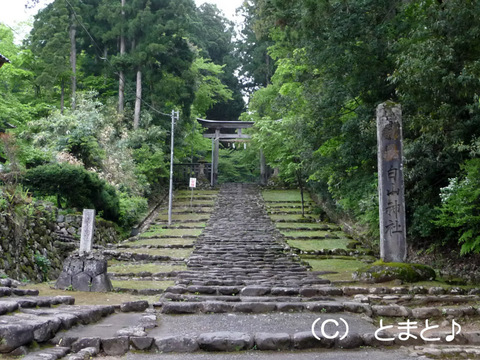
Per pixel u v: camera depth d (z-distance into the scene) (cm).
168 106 2808
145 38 2539
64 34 2197
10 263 871
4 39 2192
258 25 1872
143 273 1042
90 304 648
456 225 955
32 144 1817
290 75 1911
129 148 2317
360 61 1145
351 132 1241
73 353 417
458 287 793
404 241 898
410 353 446
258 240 1586
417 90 902
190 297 730
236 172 3725
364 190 1293
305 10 1190
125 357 425
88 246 850
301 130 1381
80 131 1880
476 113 922
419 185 1136
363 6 1133
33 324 409
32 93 2484
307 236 1677
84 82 2766
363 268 915
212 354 442
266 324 554
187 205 2325
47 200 1445
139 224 1938
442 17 883
